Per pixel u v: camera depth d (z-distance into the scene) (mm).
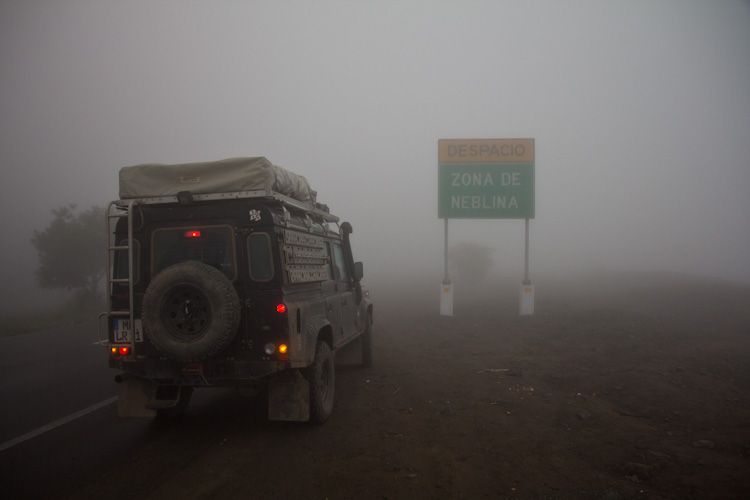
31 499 3973
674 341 9805
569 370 7977
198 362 5059
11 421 6191
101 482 4293
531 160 14727
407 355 9883
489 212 14742
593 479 4105
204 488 4121
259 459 4746
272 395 5316
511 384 7273
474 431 5371
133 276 5301
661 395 6367
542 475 4223
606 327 10875
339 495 3947
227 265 5129
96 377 8930
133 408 5348
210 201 5223
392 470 4414
